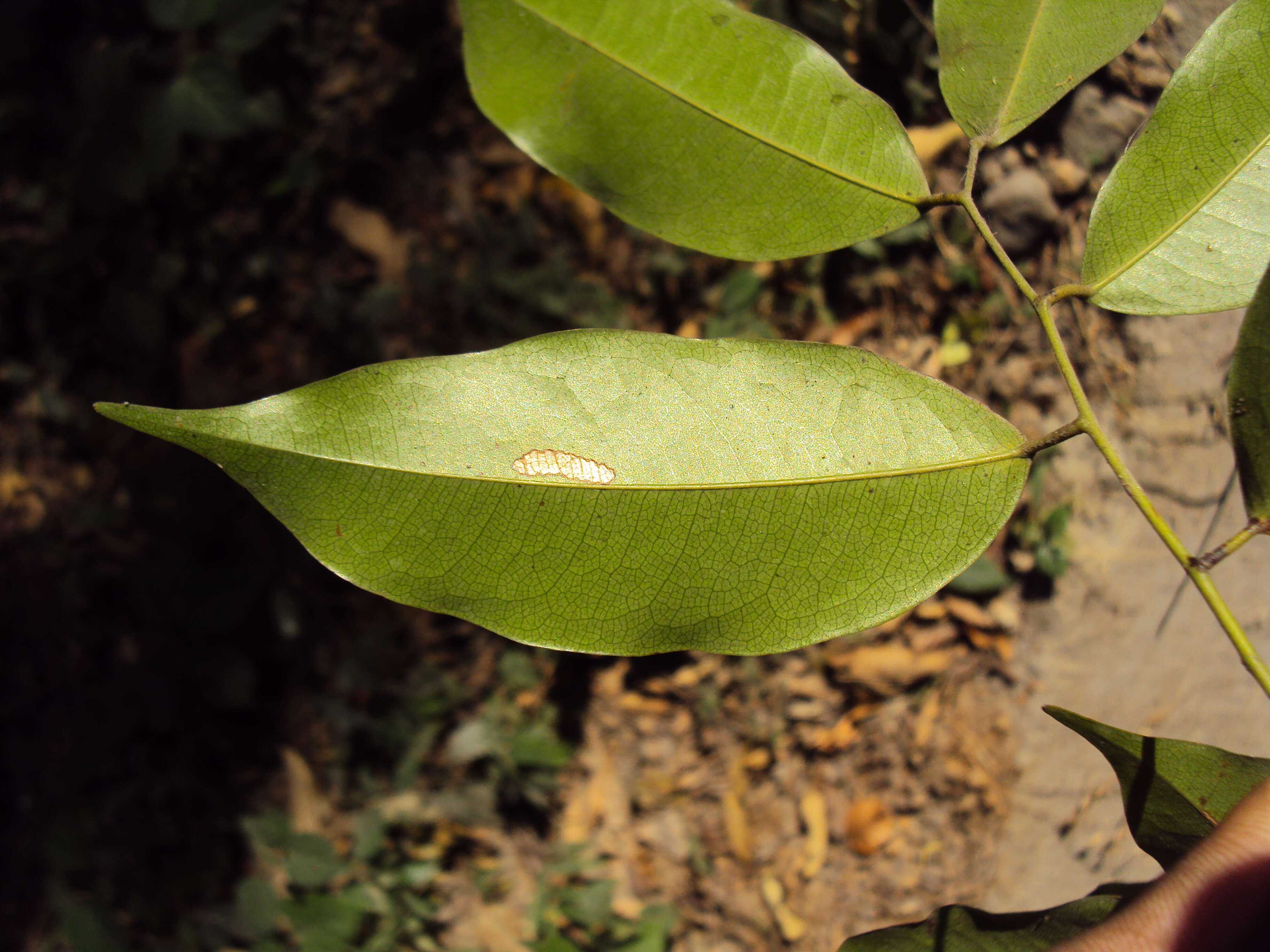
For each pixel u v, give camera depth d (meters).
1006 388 0.45
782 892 0.48
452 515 0.16
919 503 0.17
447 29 0.47
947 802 0.47
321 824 0.49
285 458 0.16
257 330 0.47
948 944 0.18
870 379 0.17
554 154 0.18
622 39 0.17
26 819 0.50
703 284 0.46
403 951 0.48
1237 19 0.18
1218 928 0.17
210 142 0.47
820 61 0.18
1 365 0.49
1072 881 0.45
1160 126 0.18
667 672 0.48
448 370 0.16
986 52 0.18
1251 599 0.41
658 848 0.48
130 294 0.47
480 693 0.48
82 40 0.47
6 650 0.50
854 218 0.18
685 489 0.17
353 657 0.47
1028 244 0.44
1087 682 0.44
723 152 0.18
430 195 0.47
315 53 0.47
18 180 0.48
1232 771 0.17
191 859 0.49
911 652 0.47
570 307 0.46
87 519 0.48
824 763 0.48
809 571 0.17
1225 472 0.41
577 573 0.16
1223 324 0.41
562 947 0.47
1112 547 0.43
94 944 0.49
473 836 0.49
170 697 0.48
